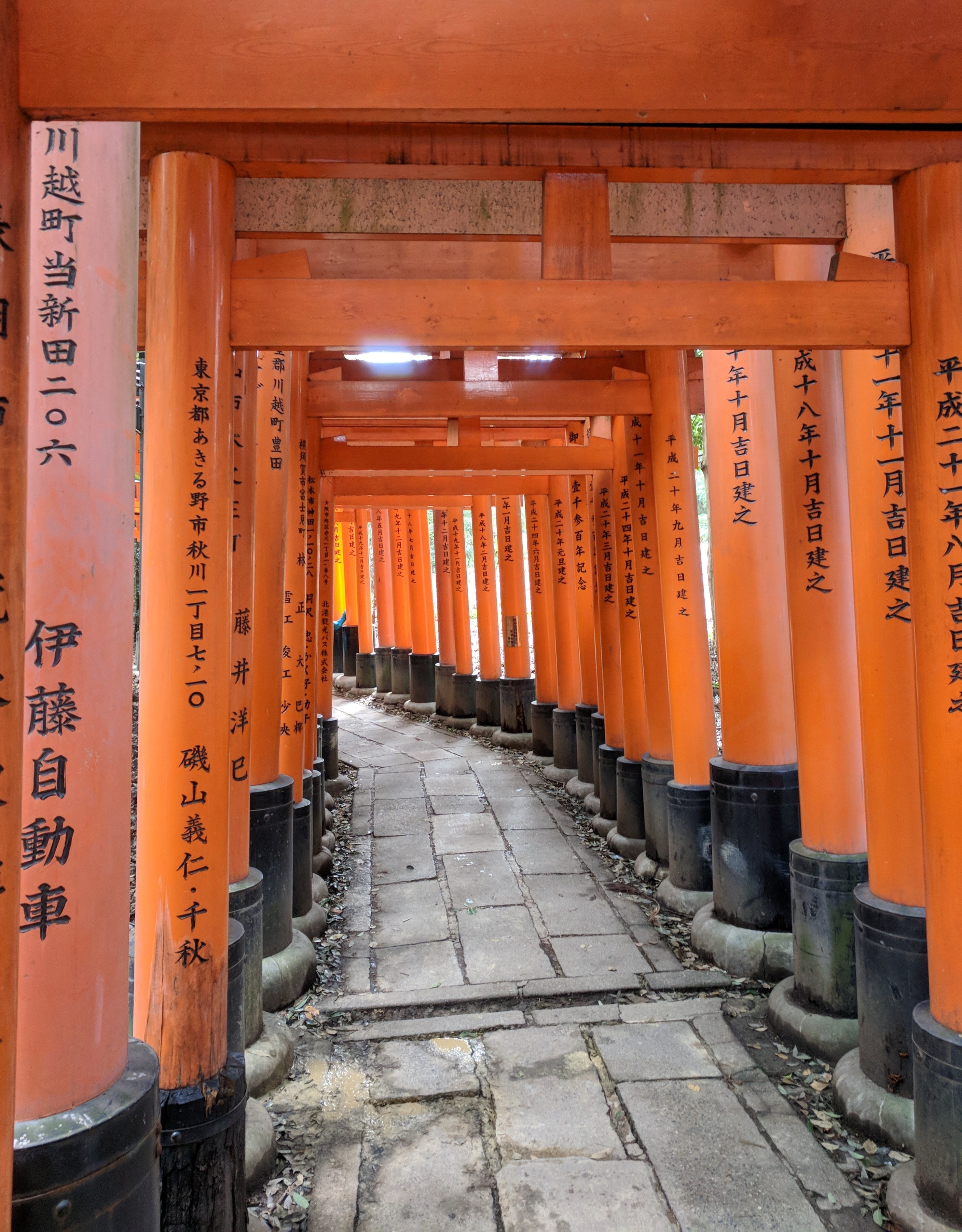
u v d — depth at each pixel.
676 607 5.97
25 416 1.84
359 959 5.26
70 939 2.14
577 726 9.45
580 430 9.45
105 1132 2.08
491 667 13.12
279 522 4.92
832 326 2.85
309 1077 3.90
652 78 2.12
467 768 10.89
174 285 2.91
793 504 4.30
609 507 7.84
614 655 7.99
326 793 9.30
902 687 3.46
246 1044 3.81
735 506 5.15
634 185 3.40
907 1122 3.26
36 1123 2.04
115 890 2.27
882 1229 2.91
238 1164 2.84
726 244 4.09
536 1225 2.97
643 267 4.51
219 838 2.93
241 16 2.04
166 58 2.02
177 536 2.92
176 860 2.85
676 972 4.92
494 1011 4.56
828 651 4.21
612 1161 3.29
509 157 2.78
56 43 1.97
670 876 6.05
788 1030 4.12
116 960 2.26
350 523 19.72
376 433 9.62
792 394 4.25
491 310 2.85
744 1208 3.02
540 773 10.45
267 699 4.86
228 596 3.05
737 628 5.17
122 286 2.40
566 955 5.22
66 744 2.18
